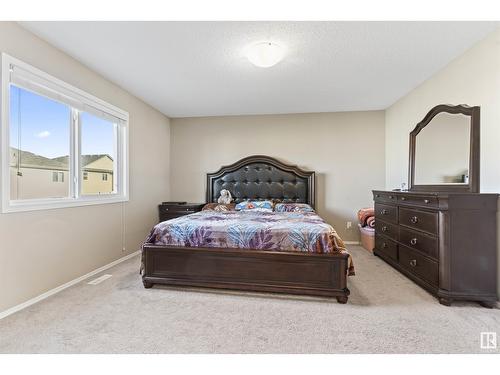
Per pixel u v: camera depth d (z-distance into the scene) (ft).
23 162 7.19
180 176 15.85
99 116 9.83
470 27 6.86
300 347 5.26
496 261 6.90
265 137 15.11
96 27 6.83
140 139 12.69
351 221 14.44
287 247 7.77
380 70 9.37
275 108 13.94
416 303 7.17
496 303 6.85
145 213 13.16
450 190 8.70
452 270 6.97
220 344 5.35
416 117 11.02
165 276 8.19
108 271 9.81
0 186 6.32
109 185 10.75
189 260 8.11
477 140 7.67
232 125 15.40
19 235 6.81
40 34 7.15
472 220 6.92
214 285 7.94
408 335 5.65
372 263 10.85
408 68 9.23
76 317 6.38
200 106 13.62
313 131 14.70
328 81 10.34
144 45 7.70
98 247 9.80
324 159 14.61
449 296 6.91
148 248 8.29
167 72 9.55
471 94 7.93
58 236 8.01
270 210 12.55
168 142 15.70
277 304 7.16
